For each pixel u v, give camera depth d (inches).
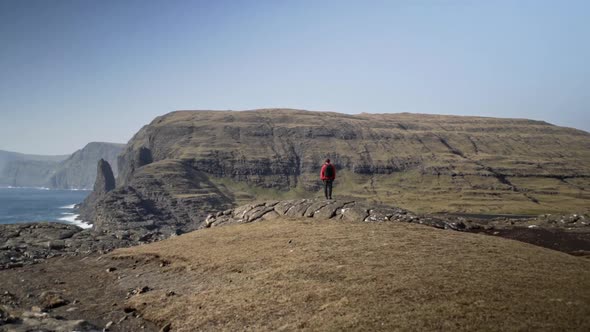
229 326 767.1
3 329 812.6
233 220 1753.2
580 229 1572.3
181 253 1341.0
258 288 901.2
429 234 1173.1
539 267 853.2
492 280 772.6
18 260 1631.4
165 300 959.0
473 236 1170.0
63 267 1467.8
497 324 613.6
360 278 849.5
